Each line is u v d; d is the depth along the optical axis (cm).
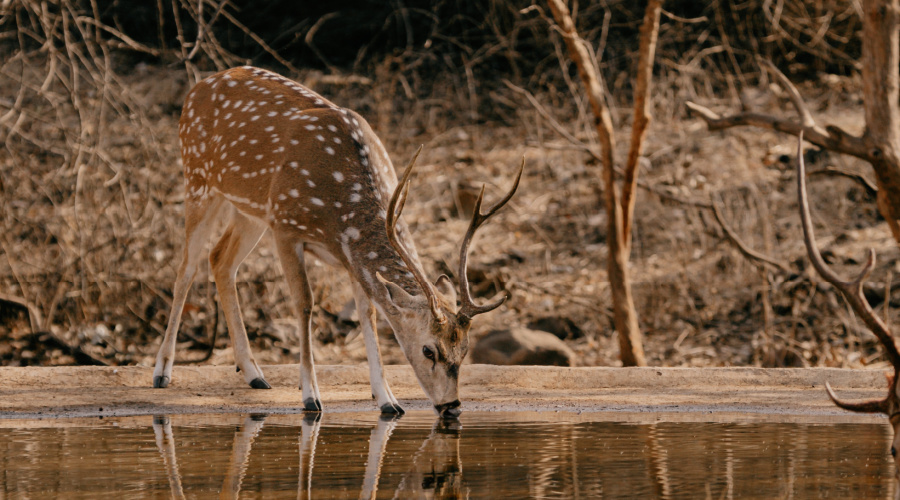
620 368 955
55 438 633
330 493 468
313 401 780
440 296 730
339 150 811
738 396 867
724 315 1480
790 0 2111
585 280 1591
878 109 1027
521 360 1233
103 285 1362
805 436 643
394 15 2364
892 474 509
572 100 2070
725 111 2019
